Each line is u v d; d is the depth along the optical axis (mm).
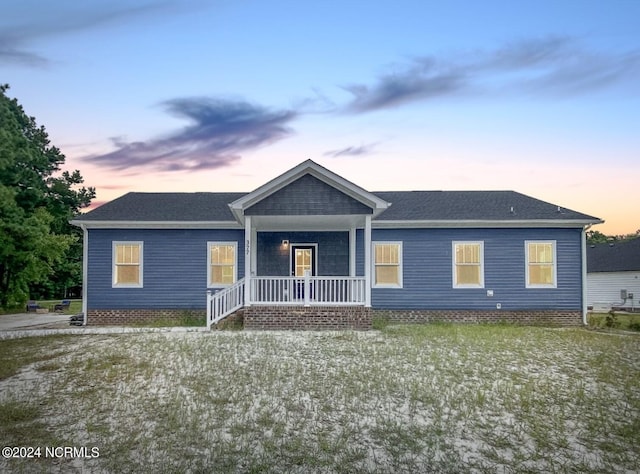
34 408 6699
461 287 17719
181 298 17938
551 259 17781
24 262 28234
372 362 9742
